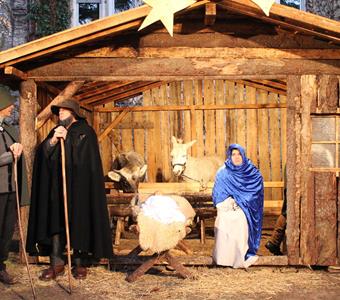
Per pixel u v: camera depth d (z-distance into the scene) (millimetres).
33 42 5363
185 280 5301
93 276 5473
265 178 9664
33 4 12398
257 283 5191
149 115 9797
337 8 11727
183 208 5422
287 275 5516
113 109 9773
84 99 8930
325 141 5691
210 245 7152
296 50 5699
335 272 5629
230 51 5734
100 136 9742
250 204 5766
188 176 8164
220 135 9727
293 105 5691
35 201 5273
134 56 5777
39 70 5840
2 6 12172
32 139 5875
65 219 4934
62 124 5246
